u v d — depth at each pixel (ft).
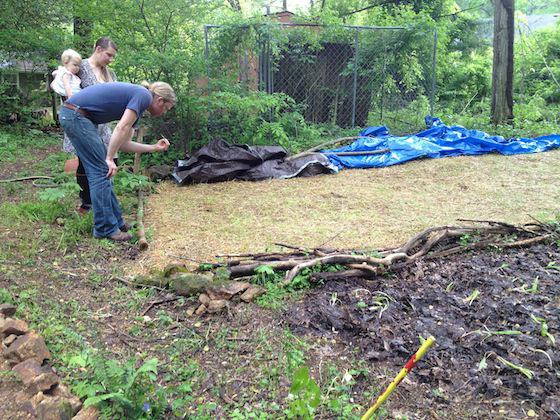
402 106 36.76
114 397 8.04
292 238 16.26
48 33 36.47
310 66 34.73
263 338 10.59
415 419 8.45
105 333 10.68
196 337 10.69
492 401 8.86
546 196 21.30
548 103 62.44
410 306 12.01
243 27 30.14
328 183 23.50
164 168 23.86
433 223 17.80
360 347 10.43
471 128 37.52
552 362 9.75
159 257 14.65
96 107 14.51
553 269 14.12
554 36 70.49
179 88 26.66
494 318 11.53
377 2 58.85
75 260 14.07
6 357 9.32
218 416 8.45
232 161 23.81
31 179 22.26
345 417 8.34
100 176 15.06
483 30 73.20
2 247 14.29
